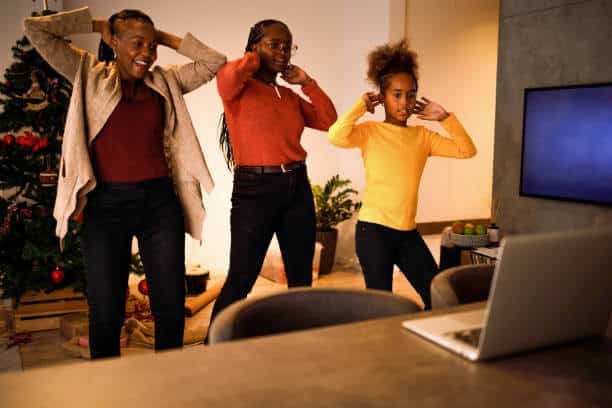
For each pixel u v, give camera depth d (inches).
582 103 159.3
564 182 165.8
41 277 146.6
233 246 117.6
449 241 163.8
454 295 61.1
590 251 44.6
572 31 163.2
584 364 43.5
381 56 118.4
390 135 115.1
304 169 120.3
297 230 119.8
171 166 105.8
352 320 61.2
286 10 217.6
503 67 185.5
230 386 38.6
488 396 37.9
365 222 112.8
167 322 102.6
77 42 182.9
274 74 119.6
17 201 171.2
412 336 48.3
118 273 99.3
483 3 224.1
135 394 37.3
